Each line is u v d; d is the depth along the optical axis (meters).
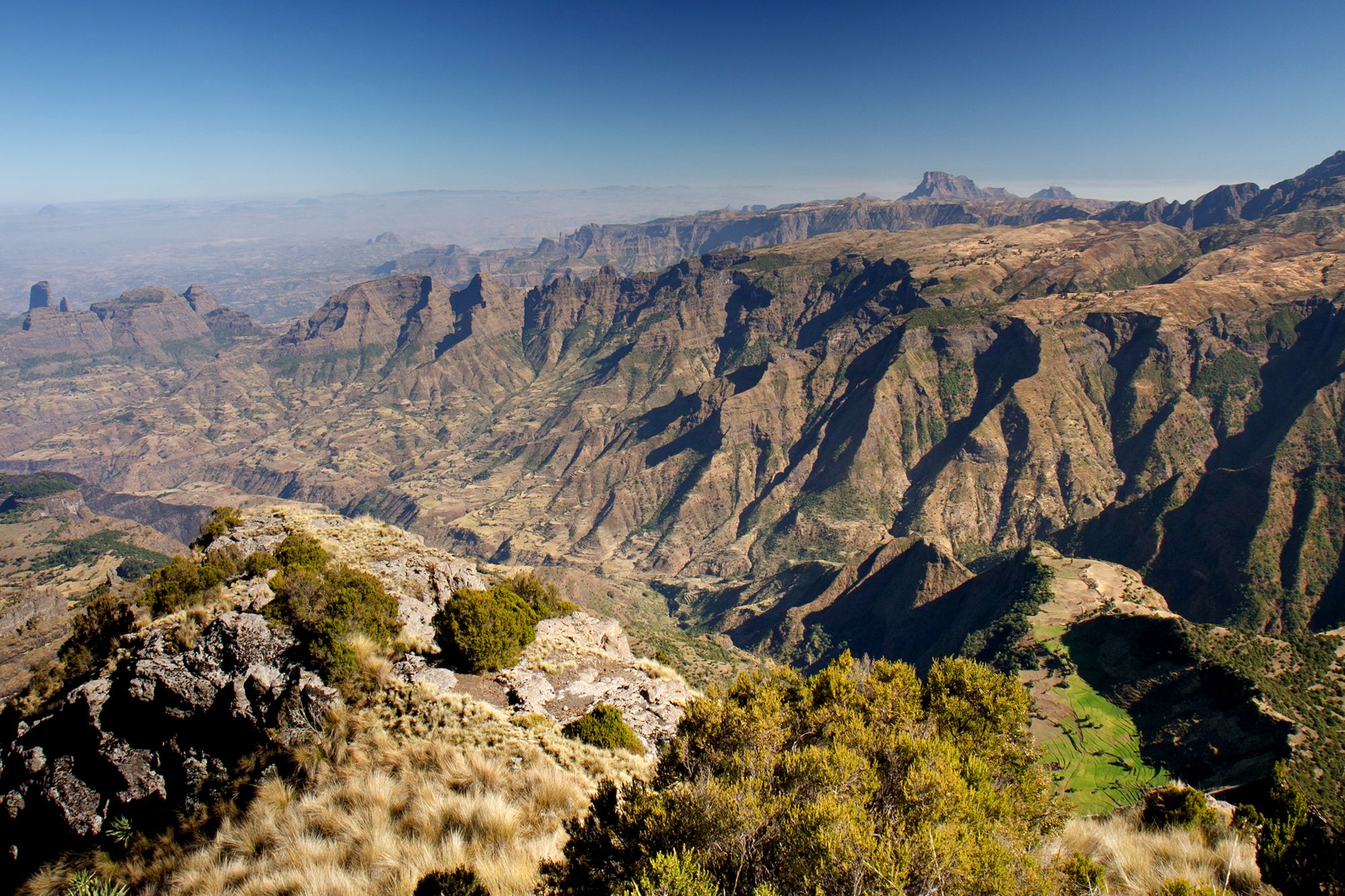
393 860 16.53
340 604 26.62
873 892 10.51
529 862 15.67
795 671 21.50
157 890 18.42
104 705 23.25
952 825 12.24
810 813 11.58
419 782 20.41
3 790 23.17
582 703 29.59
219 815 20.80
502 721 24.91
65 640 29.77
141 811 21.88
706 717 17.09
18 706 27.06
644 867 11.80
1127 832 19.80
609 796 14.64
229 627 24.55
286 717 22.52
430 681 27.11
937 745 15.60
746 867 11.46
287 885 16.34
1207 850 17.72
